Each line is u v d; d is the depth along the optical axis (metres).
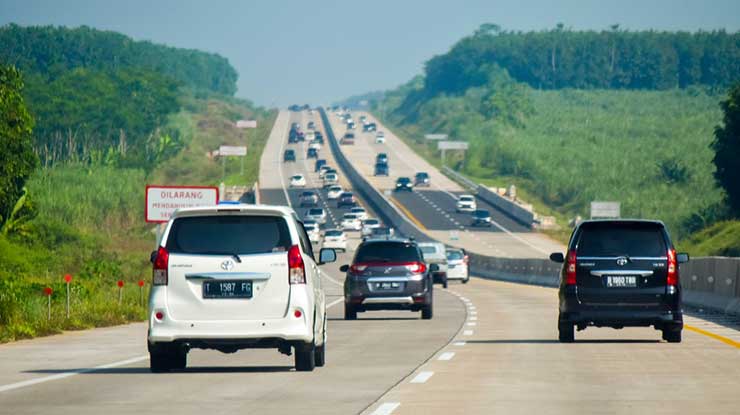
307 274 44.38
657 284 59.12
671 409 33.12
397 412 32.78
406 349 56.28
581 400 35.41
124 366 47.38
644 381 40.78
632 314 59.06
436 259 149.00
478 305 105.50
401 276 82.38
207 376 43.28
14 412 32.75
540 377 42.44
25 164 171.75
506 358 50.81
